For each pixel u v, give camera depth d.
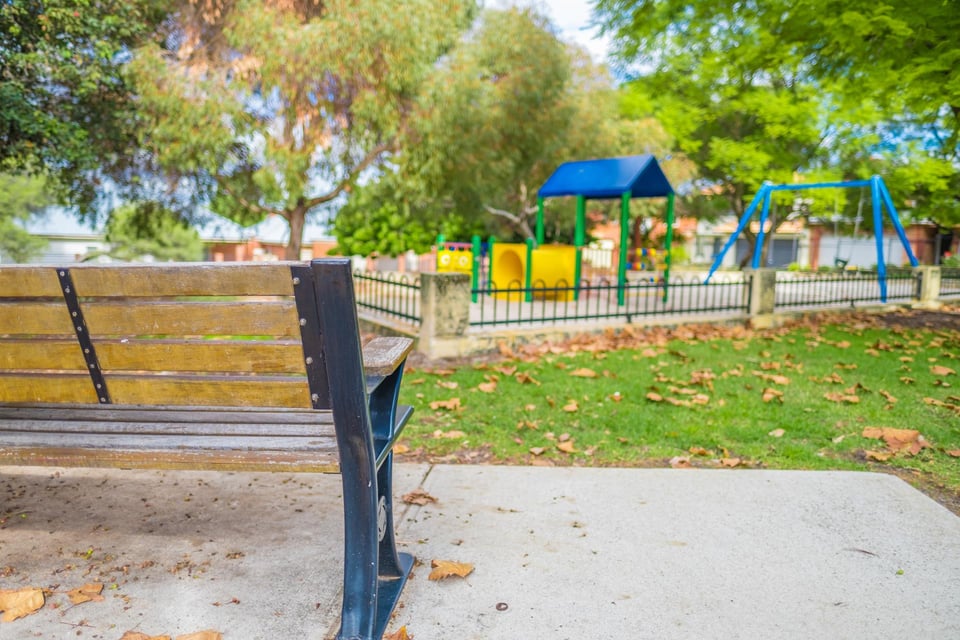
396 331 7.66
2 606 2.13
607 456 3.80
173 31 11.98
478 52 14.96
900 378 5.66
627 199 10.55
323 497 3.13
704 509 2.97
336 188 13.34
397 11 10.96
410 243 21.92
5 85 8.43
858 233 28.14
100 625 2.05
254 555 2.53
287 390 1.93
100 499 3.07
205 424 2.12
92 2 9.87
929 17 7.29
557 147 16.33
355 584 1.93
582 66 18.02
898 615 2.13
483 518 2.88
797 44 9.12
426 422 4.48
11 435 2.03
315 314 1.80
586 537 2.69
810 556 2.53
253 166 13.18
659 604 2.19
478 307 10.17
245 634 2.01
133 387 1.99
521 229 19.78
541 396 5.12
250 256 25.64
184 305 1.87
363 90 11.29
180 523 2.81
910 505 3.01
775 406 4.77
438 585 2.30
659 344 7.57
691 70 20.34
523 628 2.05
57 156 9.34
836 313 10.78
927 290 12.45
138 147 11.86
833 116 19.30
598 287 8.39
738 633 2.03
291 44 10.50
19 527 2.75
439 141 12.10
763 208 15.23
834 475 3.39
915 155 20.47
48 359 1.99
